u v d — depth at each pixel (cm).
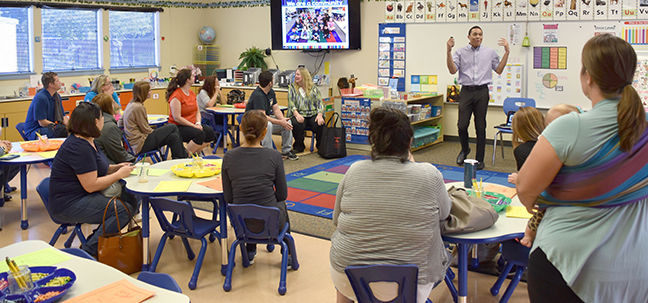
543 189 153
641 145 139
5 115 695
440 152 713
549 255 152
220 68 995
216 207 368
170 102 588
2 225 422
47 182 342
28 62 772
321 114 691
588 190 145
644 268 145
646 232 145
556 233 151
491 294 290
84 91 807
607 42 142
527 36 697
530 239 185
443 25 753
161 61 948
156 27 936
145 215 320
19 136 716
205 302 290
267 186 304
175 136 550
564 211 151
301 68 691
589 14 655
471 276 316
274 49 877
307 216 437
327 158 673
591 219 146
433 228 199
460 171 598
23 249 209
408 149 204
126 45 899
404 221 194
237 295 298
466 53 602
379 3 802
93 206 329
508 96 724
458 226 219
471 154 693
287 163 644
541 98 703
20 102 711
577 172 145
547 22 683
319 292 302
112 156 441
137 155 525
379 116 202
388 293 197
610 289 146
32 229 414
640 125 137
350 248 200
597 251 145
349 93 748
